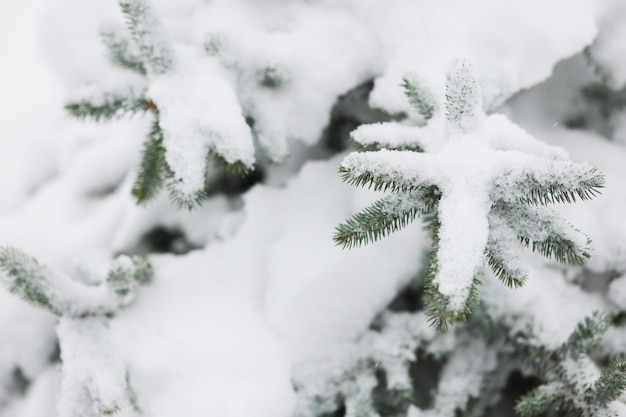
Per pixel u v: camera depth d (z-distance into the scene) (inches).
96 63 60.9
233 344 55.9
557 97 60.2
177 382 55.3
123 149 62.8
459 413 55.1
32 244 60.3
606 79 57.7
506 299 55.7
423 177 47.9
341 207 58.0
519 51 55.6
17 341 58.6
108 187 62.5
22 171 65.0
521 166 47.1
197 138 53.0
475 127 48.5
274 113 56.2
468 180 47.5
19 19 83.3
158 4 58.7
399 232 56.3
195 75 54.3
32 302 54.7
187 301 57.3
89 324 56.0
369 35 56.9
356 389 55.7
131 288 56.2
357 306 56.4
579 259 48.8
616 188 57.8
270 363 55.7
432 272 47.6
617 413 51.9
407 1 56.6
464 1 56.1
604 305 56.6
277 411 54.9
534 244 49.0
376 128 52.3
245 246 58.3
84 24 60.4
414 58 55.9
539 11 55.6
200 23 57.7
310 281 56.0
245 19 57.2
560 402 53.8
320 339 56.2
